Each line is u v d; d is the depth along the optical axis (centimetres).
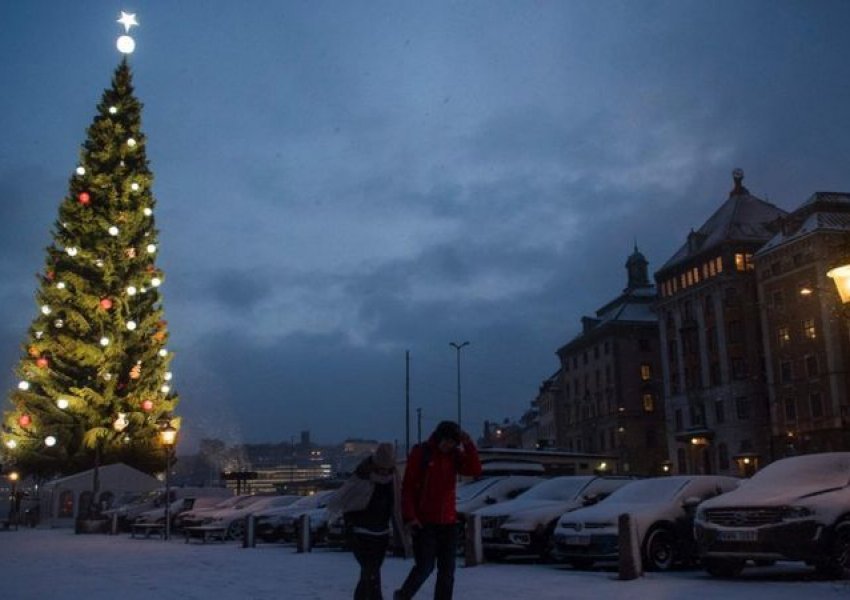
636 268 10594
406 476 744
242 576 1266
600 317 10588
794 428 6719
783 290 6944
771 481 1188
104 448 3897
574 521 1305
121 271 4088
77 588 1135
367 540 738
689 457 8088
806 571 1224
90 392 3859
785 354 6881
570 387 10962
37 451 3919
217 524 2427
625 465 9206
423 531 739
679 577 1173
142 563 1573
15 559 1725
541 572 1280
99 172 4203
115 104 4325
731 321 7694
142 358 4062
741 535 1078
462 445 754
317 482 4003
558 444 11281
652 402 9500
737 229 7981
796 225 6938
